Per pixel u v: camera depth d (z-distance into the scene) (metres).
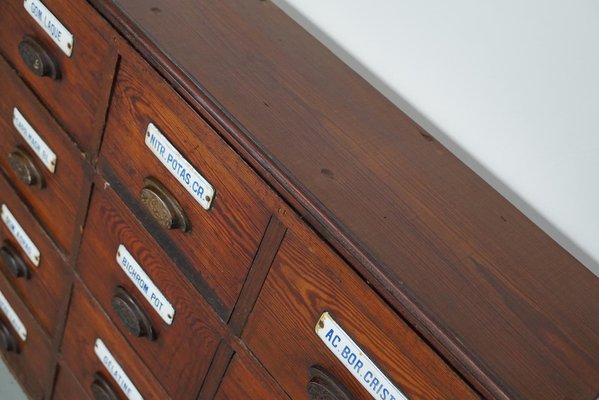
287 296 0.84
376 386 0.77
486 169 1.02
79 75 1.03
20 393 1.55
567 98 0.91
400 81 1.08
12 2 1.12
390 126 0.98
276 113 0.89
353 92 1.01
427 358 0.72
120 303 1.08
